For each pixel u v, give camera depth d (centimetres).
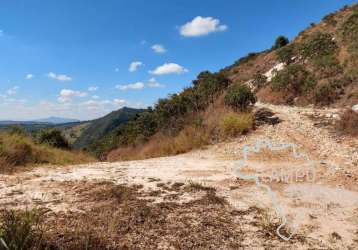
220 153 1042
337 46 2312
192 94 1772
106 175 717
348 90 1623
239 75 3569
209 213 478
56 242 343
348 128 1102
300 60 2583
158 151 1284
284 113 1502
